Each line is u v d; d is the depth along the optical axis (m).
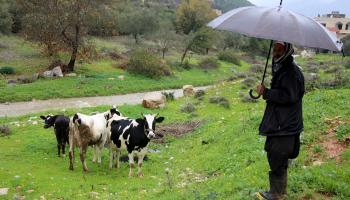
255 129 15.93
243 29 6.14
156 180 13.34
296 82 6.37
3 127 21.11
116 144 14.62
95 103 35.97
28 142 19.05
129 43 74.75
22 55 52.09
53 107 33.06
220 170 12.71
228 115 24.06
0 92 35.28
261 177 9.47
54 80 42.03
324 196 7.84
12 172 13.72
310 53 80.75
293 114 6.63
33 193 11.88
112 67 53.38
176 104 32.53
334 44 6.20
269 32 5.93
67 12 44.28
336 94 18.14
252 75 42.28
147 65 51.97
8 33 65.25
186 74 59.12
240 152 13.63
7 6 65.62
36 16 44.78
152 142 20.28
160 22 83.81
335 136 11.68
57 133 16.61
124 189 12.35
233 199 8.12
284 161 6.90
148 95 31.27
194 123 23.61
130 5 95.25
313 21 6.50
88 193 11.85
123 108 29.88
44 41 45.66
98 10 48.19
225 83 39.84
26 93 36.09
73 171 14.64
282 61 6.45
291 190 8.06
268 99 6.54
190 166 14.56
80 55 47.81
